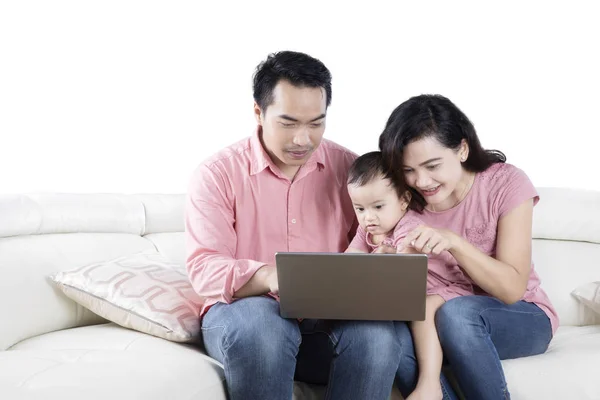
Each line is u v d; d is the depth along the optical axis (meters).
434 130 1.81
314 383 1.87
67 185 2.95
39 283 2.01
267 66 1.80
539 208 2.42
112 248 2.24
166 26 3.05
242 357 1.58
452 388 1.80
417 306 1.57
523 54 2.92
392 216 1.94
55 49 2.94
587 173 2.86
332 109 3.08
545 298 1.96
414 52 3.02
